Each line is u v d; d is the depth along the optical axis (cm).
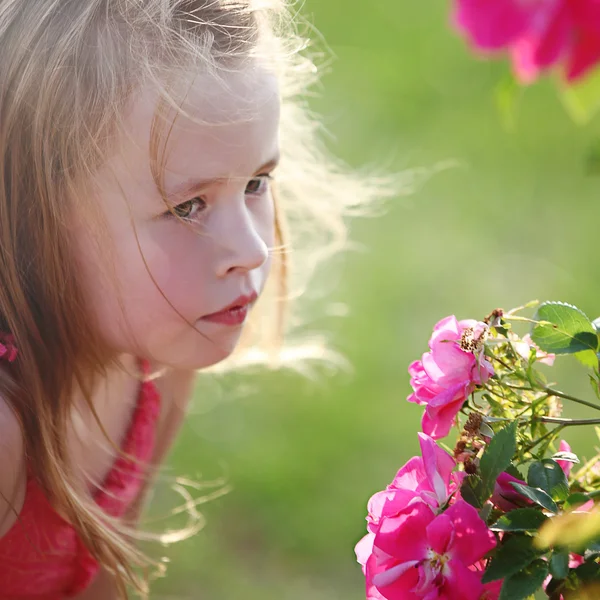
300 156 159
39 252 134
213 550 210
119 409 150
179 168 130
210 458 236
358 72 401
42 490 141
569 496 113
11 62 133
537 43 119
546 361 119
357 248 310
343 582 204
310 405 254
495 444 113
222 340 133
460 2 121
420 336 276
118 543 142
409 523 114
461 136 363
